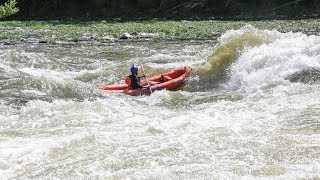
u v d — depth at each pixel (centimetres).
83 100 4497
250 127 3388
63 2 16900
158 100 4553
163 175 2586
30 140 3219
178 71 5359
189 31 10031
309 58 5188
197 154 2898
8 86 4841
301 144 3023
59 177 2644
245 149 2967
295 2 15038
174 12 15850
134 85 4809
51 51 7625
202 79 5362
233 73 5472
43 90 4759
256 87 4703
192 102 4416
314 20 12131
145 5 16338
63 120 3719
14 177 2661
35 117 3812
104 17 15912
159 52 7362
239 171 2639
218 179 2539
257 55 5512
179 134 3278
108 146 3078
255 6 15250
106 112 3981
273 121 3525
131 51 7544
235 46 6197
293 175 2541
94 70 6056
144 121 3684
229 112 3828
